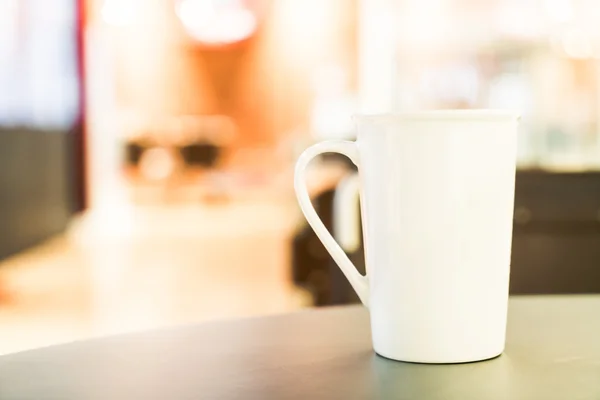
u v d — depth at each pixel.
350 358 0.56
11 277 4.92
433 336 0.54
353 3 8.83
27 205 5.93
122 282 4.74
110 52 8.59
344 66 8.87
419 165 0.54
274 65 9.12
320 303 3.02
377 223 0.56
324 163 3.70
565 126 6.54
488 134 0.54
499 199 0.55
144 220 7.63
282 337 0.63
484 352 0.55
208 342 0.61
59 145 6.75
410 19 6.83
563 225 2.32
